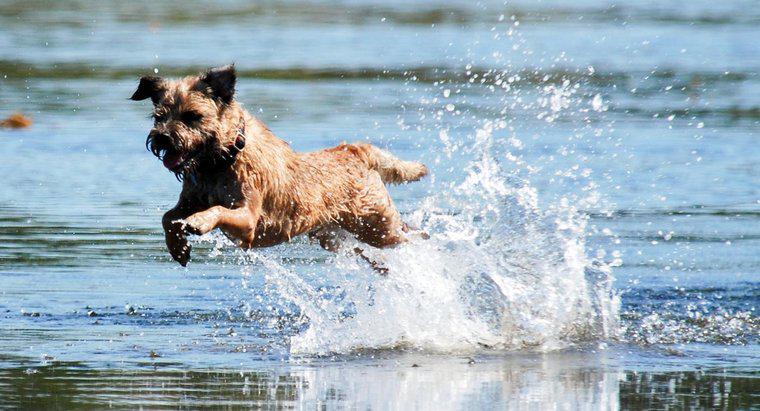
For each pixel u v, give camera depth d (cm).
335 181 1174
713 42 3722
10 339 1053
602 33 3881
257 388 901
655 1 5172
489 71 2991
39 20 4066
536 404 862
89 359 988
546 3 5003
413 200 1711
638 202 1748
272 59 3188
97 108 2538
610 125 2391
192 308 1205
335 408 841
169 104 1042
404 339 1093
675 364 1011
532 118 2445
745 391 909
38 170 1958
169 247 1084
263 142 1092
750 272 1370
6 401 848
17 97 2631
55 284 1283
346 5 4800
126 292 1262
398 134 2184
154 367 966
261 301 1243
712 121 2450
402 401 864
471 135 2195
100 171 1962
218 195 1072
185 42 3522
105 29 3844
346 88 2788
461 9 4666
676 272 1370
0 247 1455
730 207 1722
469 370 980
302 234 1179
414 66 3106
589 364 1009
